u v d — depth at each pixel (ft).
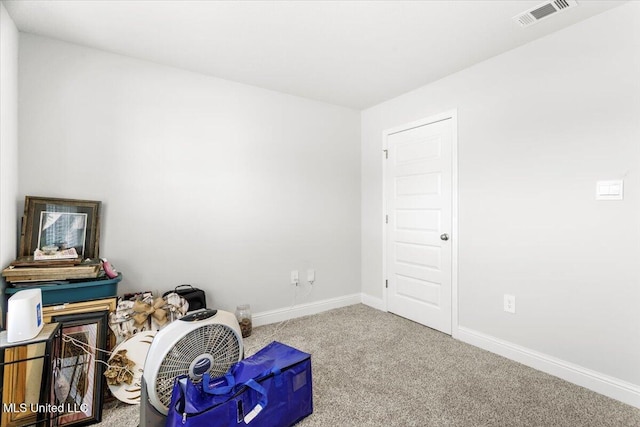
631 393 5.97
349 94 10.77
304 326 10.01
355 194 12.42
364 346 8.52
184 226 8.84
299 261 11.00
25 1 5.90
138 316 6.94
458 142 8.99
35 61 7.06
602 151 6.34
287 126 10.71
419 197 10.21
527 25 6.75
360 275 12.51
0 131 5.82
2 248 5.98
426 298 10.00
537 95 7.30
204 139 9.16
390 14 6.37
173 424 4.12
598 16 6.37
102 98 7.77
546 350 7.18
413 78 9.45
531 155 7.41
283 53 7.97
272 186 10.40
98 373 5.92
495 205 8.13
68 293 6.33
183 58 8.23
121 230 7.98
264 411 4.92
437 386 6.59
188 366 4.59
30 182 7.00
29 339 4.69
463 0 5.94
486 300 8.34
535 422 5.49
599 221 6.39
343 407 5.92
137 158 8.20
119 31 6.98
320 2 6.00
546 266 7.17
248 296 9.95
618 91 6.14
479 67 8.48
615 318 6.20
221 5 6.09
